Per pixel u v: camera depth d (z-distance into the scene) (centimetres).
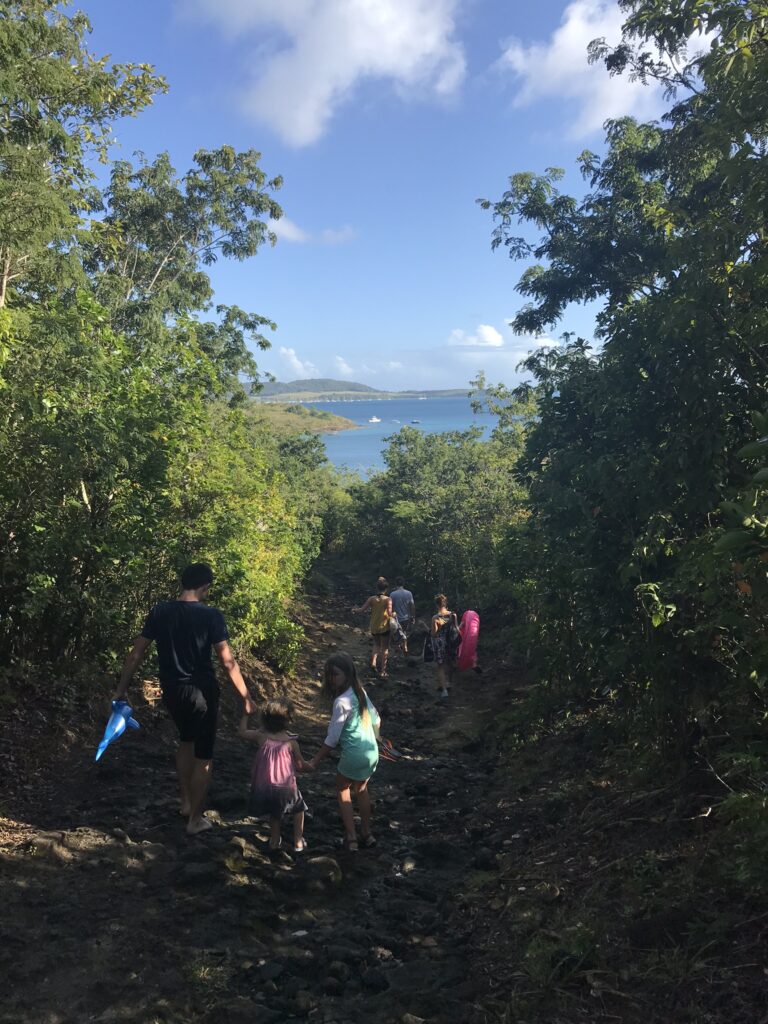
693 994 281
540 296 1526
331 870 445
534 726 726
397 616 1353
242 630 898
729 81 462
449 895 429
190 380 776
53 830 442
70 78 1573
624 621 528
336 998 319
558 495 554
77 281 1725
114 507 632
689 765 477
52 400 595
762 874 305
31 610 549
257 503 990
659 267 579
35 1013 284
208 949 342
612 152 1393
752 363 477
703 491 473
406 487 2589
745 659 410
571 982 309
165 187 2741
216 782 580
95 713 607
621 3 895
